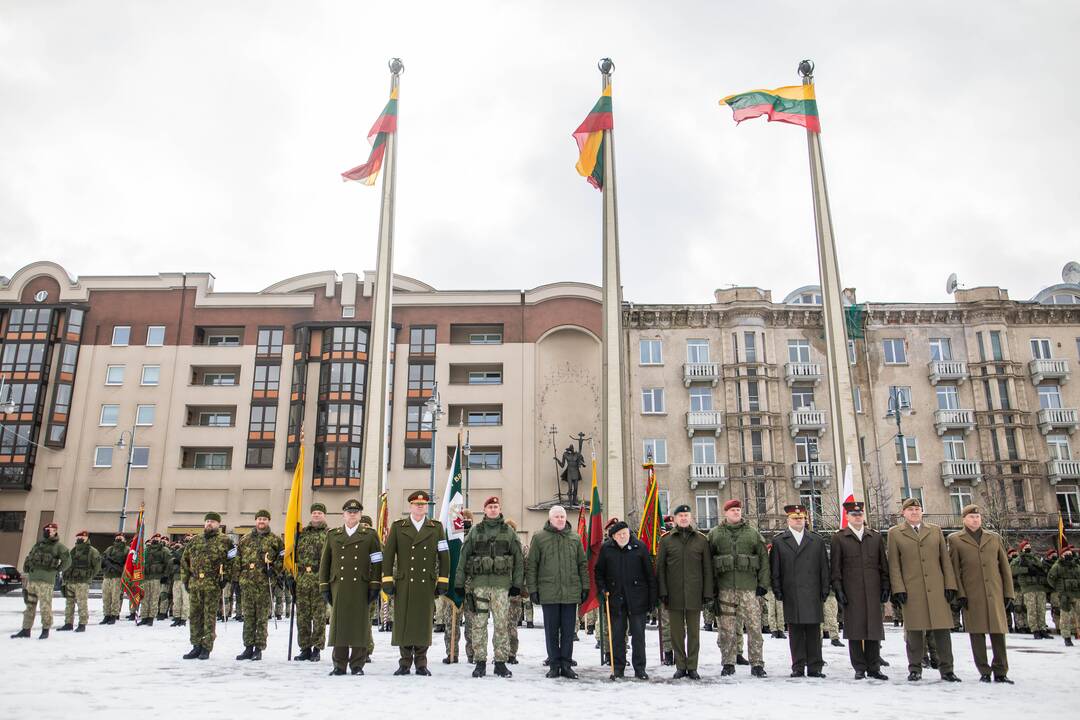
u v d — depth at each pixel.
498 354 51.69
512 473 49.50
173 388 51.91
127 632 17.33
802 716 7.67
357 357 51.31
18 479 50.00
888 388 49.19
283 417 51.25
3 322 53.72
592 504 13.30
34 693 8.55
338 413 50.31
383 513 20.41
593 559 12.99
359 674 10.70
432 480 34.59
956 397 49.28
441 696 8.74
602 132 21.94
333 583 10.94
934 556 10.97
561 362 51.62
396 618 10.72
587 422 50.59
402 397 51.06
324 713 7.52
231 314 53.38
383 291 22.50
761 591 11.16
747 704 8.41
